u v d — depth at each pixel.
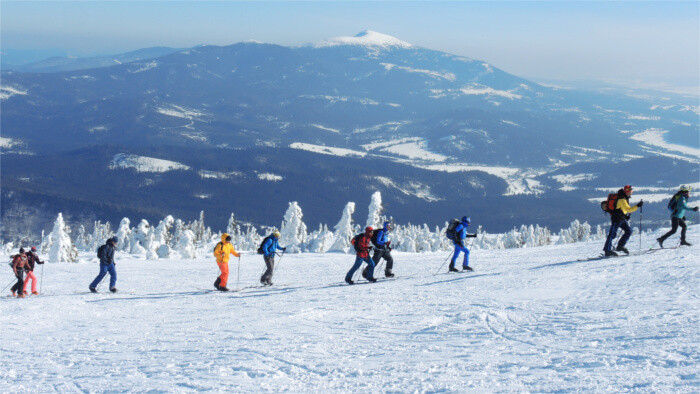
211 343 7.75
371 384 5.13
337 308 10.55
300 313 10.09
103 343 8.25
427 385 4.95
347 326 8.71
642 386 4.45
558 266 15.11
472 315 8.82
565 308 9.01
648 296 9.52
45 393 5.23
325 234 48.91
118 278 22.67
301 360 6.30
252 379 5.46
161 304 13.31
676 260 13.80
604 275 12.43
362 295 12.46
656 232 27.03
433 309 9.77
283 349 7.00
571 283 11.73
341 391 4.93
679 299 8.98
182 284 19.75
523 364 5.57
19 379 5.90
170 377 5.65
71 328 10.04
